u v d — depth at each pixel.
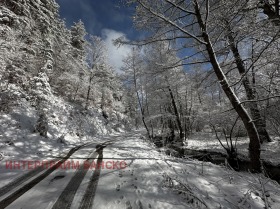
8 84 11.65
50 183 4.66
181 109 20.38
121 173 5.58
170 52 8.16
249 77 8.45
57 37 27.88
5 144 8.05
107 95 33.66
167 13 7.15
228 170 6.55
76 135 15.71
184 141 16.59
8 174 5.37
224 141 15.29
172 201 3.80
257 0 6.16
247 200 4.11
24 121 10.80
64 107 18.52
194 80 9.11
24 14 19.86
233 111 10.46
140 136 22.45
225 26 6.51
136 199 3.80
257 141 6.47
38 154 8.30
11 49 13.02
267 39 6.61
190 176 5.43
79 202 3.61
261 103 8.96
